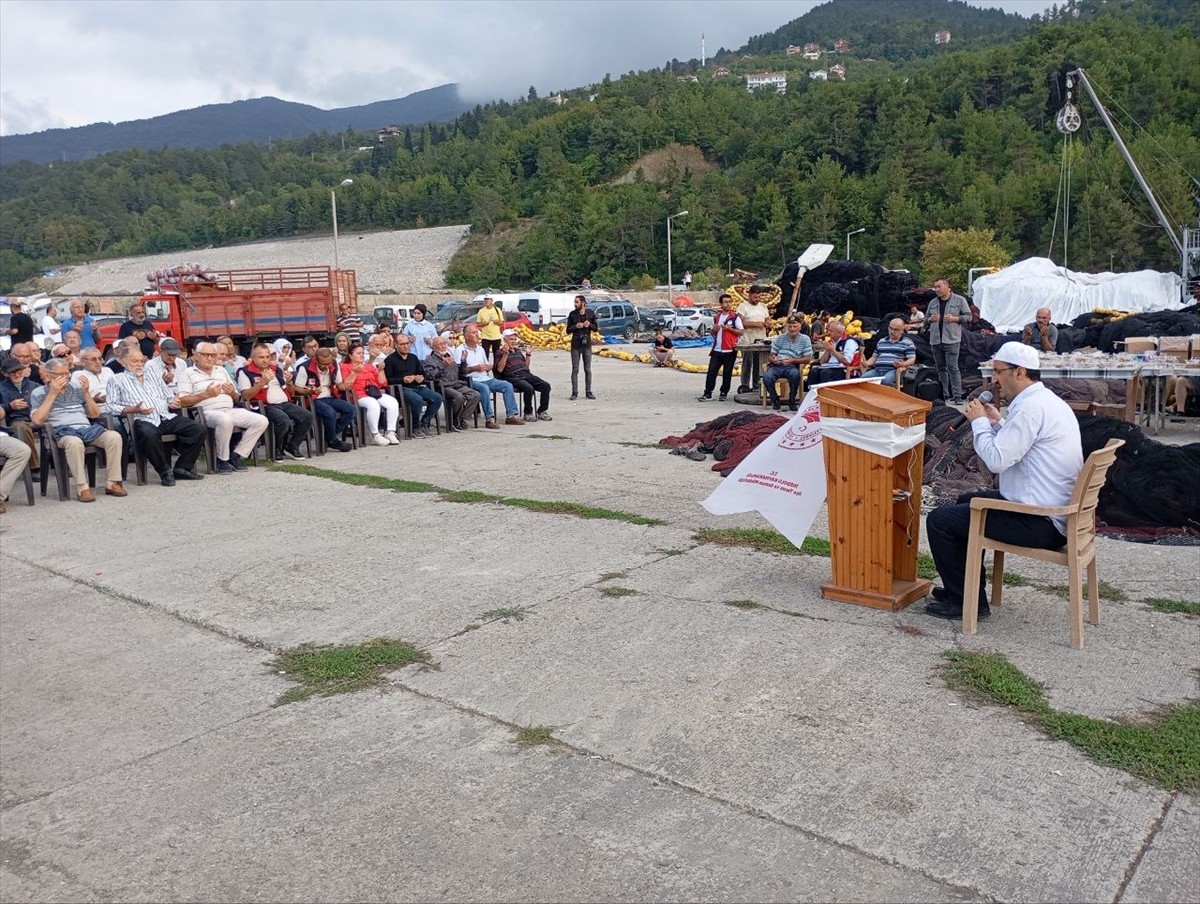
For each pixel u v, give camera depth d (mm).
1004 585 6141
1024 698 4414
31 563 7199
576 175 142250
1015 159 102938
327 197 169125
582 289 43312
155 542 7688
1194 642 5148
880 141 116375
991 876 3156
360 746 4160
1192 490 7336
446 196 157625
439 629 5535
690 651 5098
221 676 4992
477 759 4012
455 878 3211
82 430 9320
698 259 106250
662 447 11656
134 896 3172
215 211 190125
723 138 148125
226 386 10539
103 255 173625
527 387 14062
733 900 3057
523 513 8344
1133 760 3865
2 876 3309
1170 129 90000
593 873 3213
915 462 5816
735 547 7105
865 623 5477
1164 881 3131
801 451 6047
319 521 8266
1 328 24844
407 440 12727
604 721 4312
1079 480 4941
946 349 13875
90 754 4184
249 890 3186
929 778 3773
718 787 3734
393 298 89250
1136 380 12031
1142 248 77688
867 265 21516
